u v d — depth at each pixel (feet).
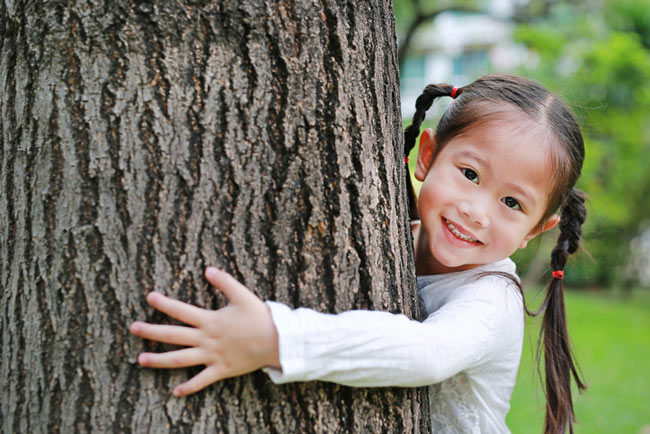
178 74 4.43
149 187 4.42
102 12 4.38
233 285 4.41
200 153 4.48
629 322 37.60
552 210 6.71
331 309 4.78
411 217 7.09
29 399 4.52
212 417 4.47
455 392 6.26
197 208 4.48
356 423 4.83
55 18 4.43
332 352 4.45
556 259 7.55
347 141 4.83
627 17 38.75
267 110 4.59
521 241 6.47
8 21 4.61
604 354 28.86
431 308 6.38
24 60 4.54
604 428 18.97
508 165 6.13
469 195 6.19
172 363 4.32
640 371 25.85
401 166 5.46
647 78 32.68
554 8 39.50
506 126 6.22
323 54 4.73
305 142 4.68
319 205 4.74
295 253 4.68
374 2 5.09
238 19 4.50
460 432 6.28
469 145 6.28
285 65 4.61
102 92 4.40
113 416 4.38
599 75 32.35
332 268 4.79
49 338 4.47
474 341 5.38
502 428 6.59
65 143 4.44
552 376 7.22
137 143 4.41
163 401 4.39
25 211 4.56
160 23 4.40
